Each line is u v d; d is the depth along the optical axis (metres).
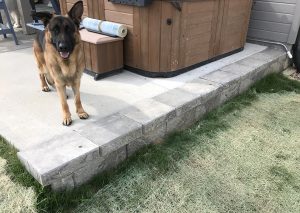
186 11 3.62
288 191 2.56
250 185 2.61
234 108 3.83
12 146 2.61
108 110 3.14
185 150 3.01
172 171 2.72
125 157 2.79
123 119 2.89
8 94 3.53
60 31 2.64
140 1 3.44
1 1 5.02
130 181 2.58
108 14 4.04
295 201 2.46
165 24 3.55
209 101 3.58
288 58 5.15
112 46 3.81
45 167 2.22
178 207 2.35
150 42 3.70
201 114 3.55
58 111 3.16
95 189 2.49
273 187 2.60
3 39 5.66
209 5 3.94
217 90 3.61
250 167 2.83
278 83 4.54
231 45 4.75
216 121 3.54
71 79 2.86
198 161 2.87
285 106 3.97
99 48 3.68
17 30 6.20
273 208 2.39
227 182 2.63
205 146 3.08
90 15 4.29
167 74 3.87
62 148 2.44
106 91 3.55
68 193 2.35
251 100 4.07
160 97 3.34
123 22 3.89
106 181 2.55
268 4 5.09
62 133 2.76
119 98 3.39
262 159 2.94
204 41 4.15
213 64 4.41
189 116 3.36
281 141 3.23
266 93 4.29
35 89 3.67
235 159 2.92
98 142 2.53
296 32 4.92
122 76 3.98
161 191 2.50
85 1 4.25
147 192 2.48
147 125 2.84
